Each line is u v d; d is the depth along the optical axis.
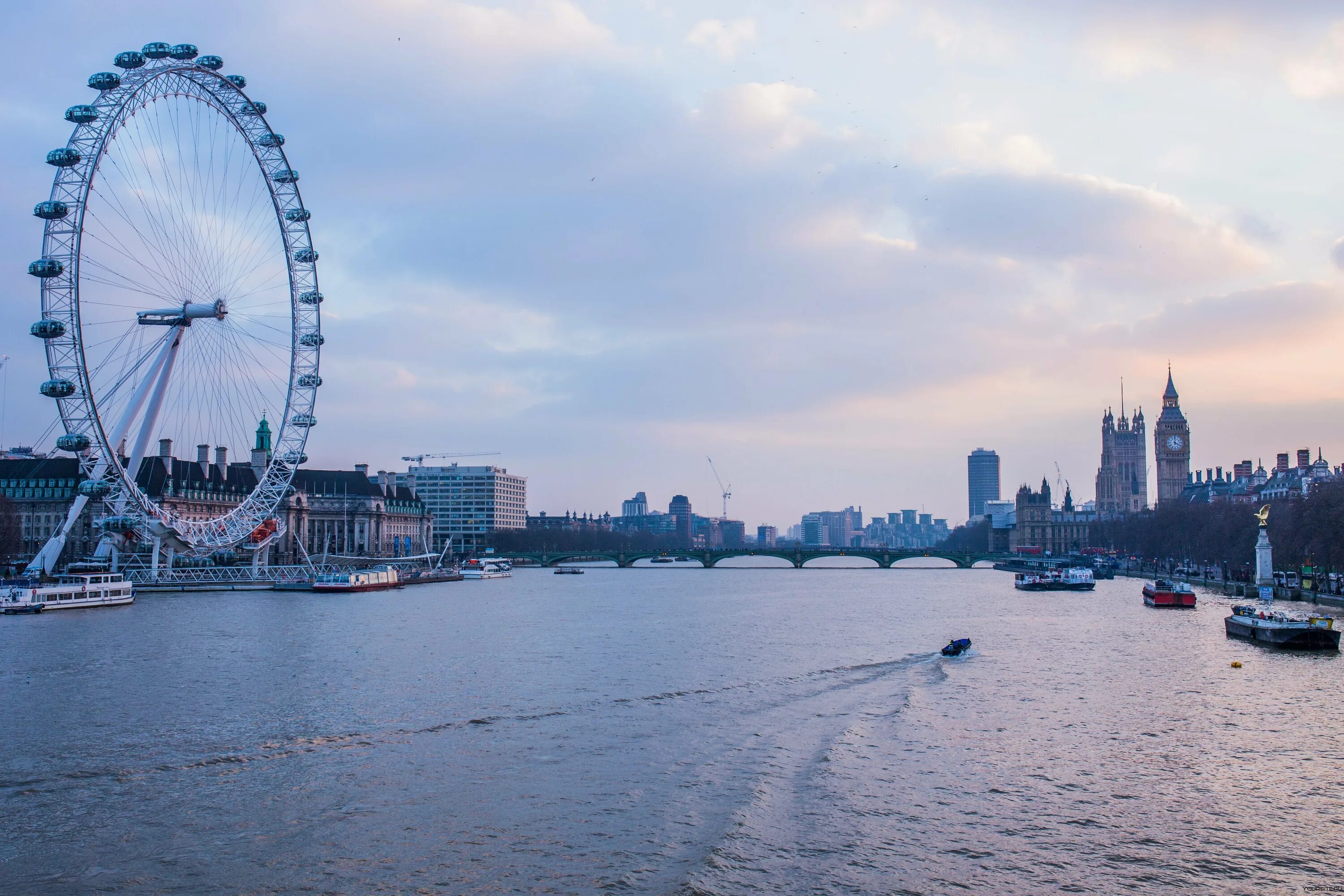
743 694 99.94
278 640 143.88
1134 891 53.38
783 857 56.75
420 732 83.06
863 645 140.25
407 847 58.12
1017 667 117.19
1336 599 195.12
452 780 70.00
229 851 57.62
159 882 53.72
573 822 61.84
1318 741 81.50
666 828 60.88
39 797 66.19
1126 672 113.81
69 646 134.38
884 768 73.00
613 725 85.69
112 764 73.38
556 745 79.06
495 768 72.62
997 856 57.31
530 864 55.78
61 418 182.12
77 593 197.62
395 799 65.88
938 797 66.81
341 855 57.03
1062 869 55.81
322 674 111.50
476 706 93.19
